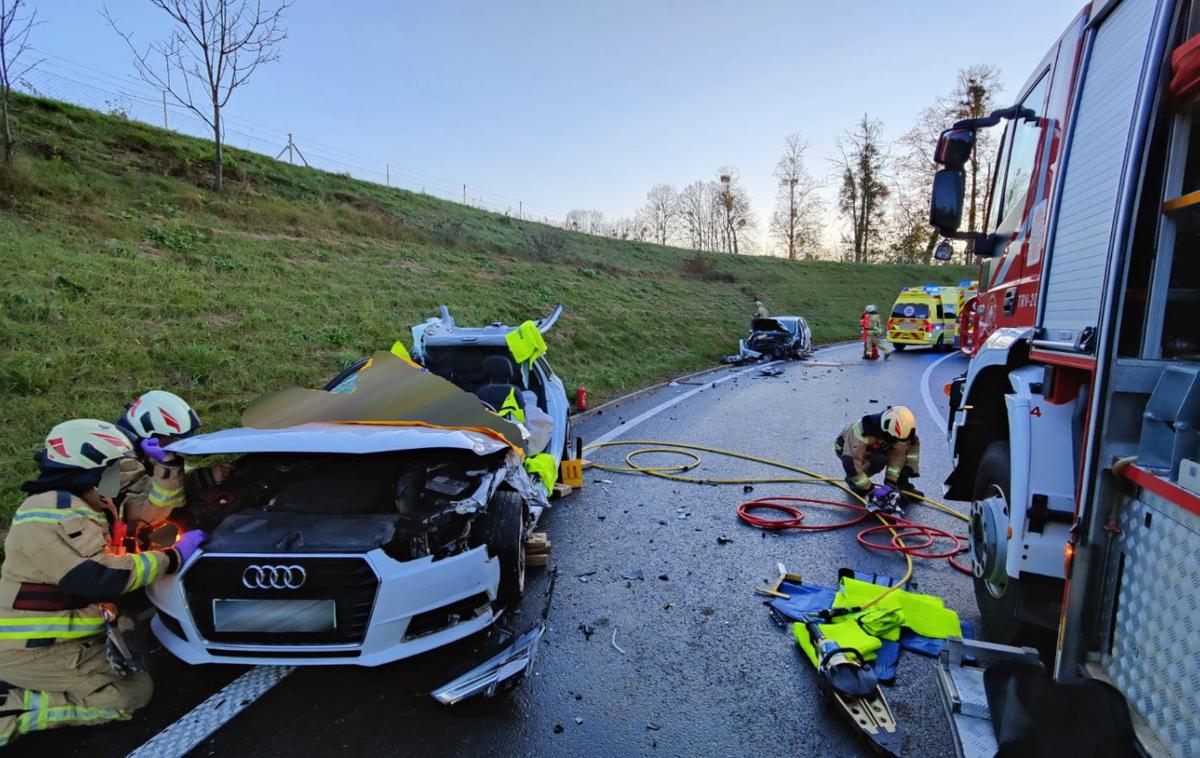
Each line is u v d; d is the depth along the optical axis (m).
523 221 36.78
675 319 21.14
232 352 8.17
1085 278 2.62
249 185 18.69
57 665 2.69
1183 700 1.77
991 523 3.47
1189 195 2.06
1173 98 2.18
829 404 11.52
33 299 7.69
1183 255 2.20
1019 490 3.02
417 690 3.13
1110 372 2.20
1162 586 1.89
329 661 2.97
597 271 25.97
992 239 4.40
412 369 4.34
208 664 3.25
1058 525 2.95
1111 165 2.47
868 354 19.92
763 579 4.41
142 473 3.40
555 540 5.05
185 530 3.44
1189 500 1.76
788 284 41.72
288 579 2.94
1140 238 2.23
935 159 4.25
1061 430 2.96
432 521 3.29
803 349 20.52
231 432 3.60
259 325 9.30
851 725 2.89
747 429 9.37
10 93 16.98
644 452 7.90
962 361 19.55
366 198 24.25
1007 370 3.61
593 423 9.72
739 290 33.94
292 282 11.76
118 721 2.86
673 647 3.55
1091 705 2.05
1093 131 2.70
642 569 4.54
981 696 2.56
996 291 4.19
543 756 2.70
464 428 4.02
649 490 6.39
